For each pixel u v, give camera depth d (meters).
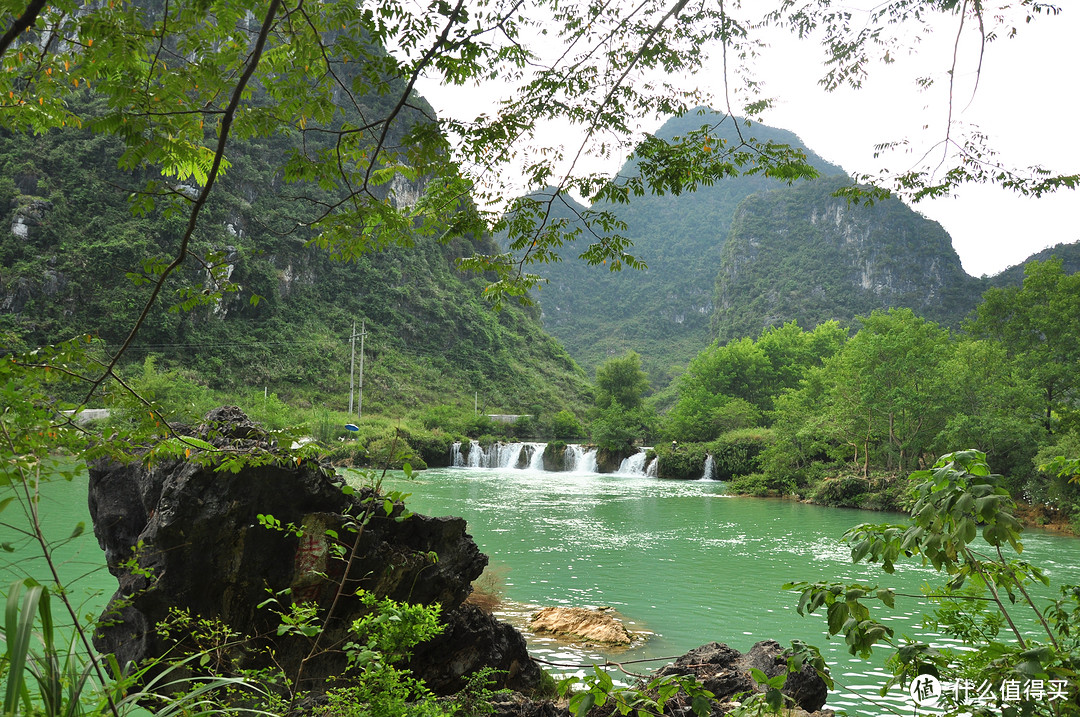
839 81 4.45
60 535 16.50
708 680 6.55
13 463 2.98
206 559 6.20
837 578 17.12
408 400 85.00
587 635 11.52
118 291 73.00
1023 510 29.75
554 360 124.19
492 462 58.91
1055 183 4.32
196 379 71.12
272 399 62.16
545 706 5.87
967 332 46.03
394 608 4.54
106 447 3.52
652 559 19.44
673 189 4.38
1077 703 2.59
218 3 3.04
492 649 7.61
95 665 2.69
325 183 3.76
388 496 5.13
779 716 3.15
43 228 74.88
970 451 2.79
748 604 14.36
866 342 39.69
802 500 36.31
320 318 97.00
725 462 49.91
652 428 68.06
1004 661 2.73
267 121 3.48
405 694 4.38
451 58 3.44
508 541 22.05
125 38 3.02
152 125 3.28
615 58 4.08
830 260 182.12
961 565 2.96
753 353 77.19
